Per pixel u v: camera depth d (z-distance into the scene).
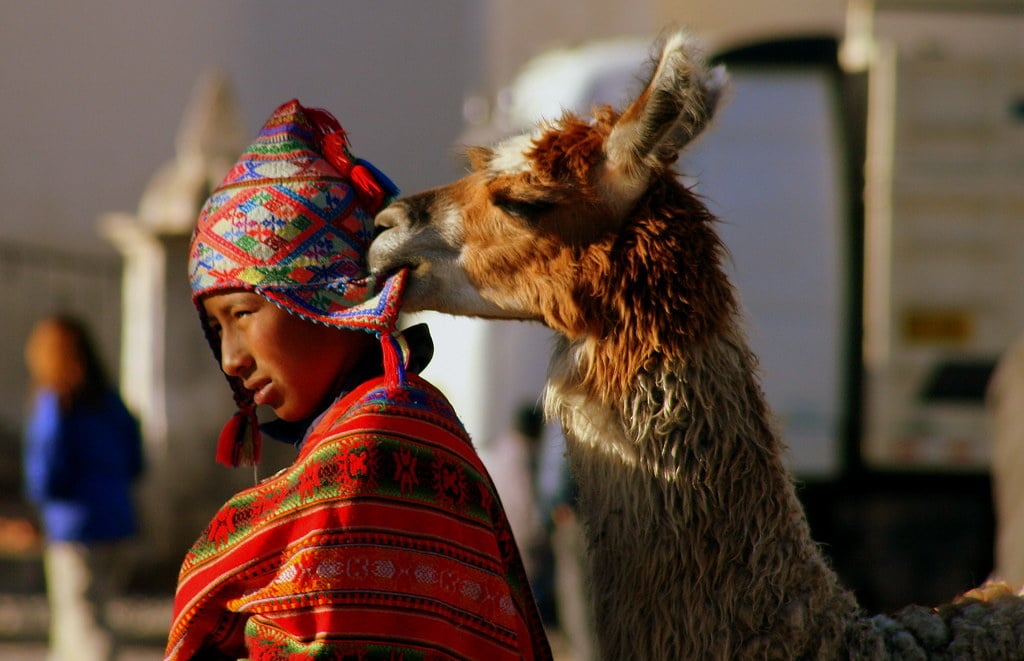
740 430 9.22
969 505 35.81
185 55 70.50
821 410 35.50
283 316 8.77
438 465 8.20
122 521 24.92
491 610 8.17
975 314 36.03
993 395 17.45
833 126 35.50
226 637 8.46
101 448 24.62
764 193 35.31
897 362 35.75
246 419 9.59
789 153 35.41
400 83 76.69
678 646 8.99
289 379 8.89
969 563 35.47
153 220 38.69
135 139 68.19
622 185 9.45
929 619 9.46
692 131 9.38
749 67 35.81
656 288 9.28
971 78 36.19
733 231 35.28
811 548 9.36
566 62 37.28
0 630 33.84
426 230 9.70
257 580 8.12
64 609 24.67
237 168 8.84
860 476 35.78
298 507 8.05
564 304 9.42
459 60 77.38
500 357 35.72
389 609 7.77
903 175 35.94
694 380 9.19
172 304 38.78
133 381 39.97
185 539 38.72
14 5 64.94
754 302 35.34
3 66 64.62
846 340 35.41
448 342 37.50
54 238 64.62
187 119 69.62
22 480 48.25
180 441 38.66
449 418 8.53
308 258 8.60
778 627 8.92
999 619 9.53
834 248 35.34
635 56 36.28
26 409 55.59
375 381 8.64
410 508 8.00
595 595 9.46
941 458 35.66
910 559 35.53
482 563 8.21
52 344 24.53
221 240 8.66
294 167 8.73
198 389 39.09
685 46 9.18
